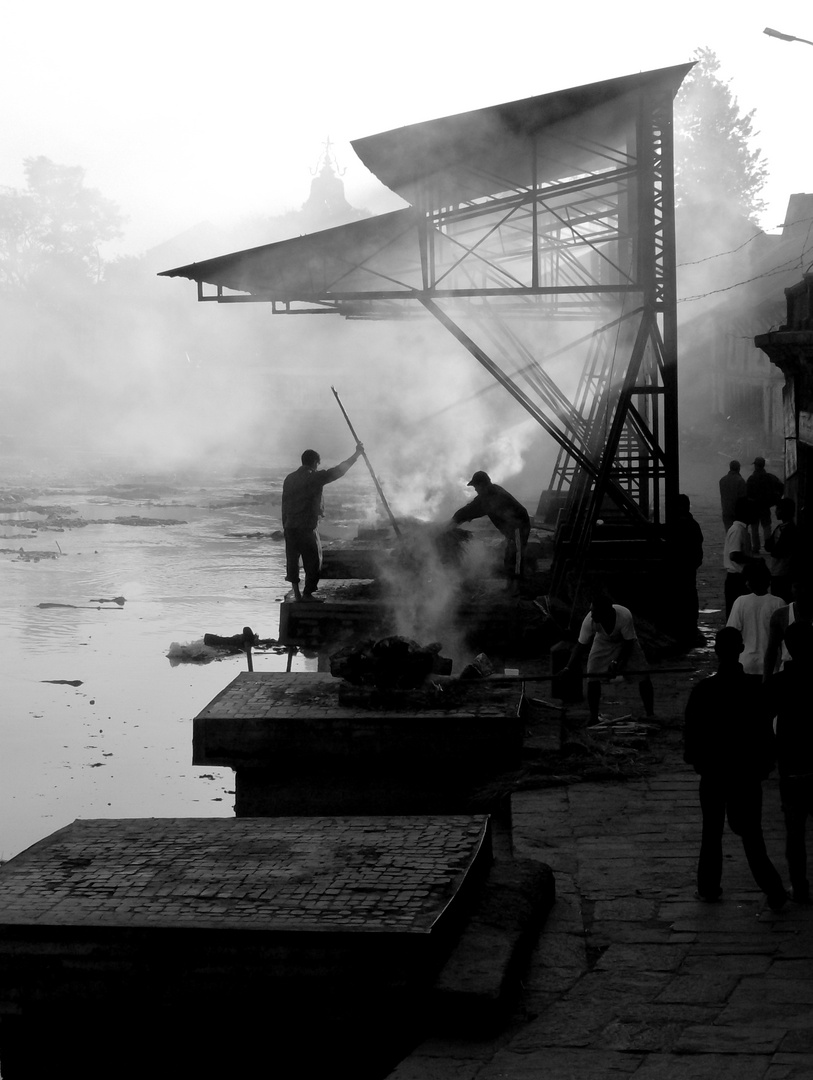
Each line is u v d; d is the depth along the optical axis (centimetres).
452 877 645
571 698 1248
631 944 666
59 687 1528
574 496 2105
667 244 1573
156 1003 591
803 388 1848
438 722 1003
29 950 594
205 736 1016
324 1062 583
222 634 1834
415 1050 559
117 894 626
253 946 583
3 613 2027
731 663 714
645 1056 527
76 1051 603
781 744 712
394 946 573
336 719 1009
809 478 1828
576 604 1536
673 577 1581
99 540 3066
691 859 805
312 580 1681
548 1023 571
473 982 575
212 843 701
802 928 680
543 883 714
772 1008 571
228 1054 594
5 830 1027
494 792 969
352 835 712
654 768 1023
